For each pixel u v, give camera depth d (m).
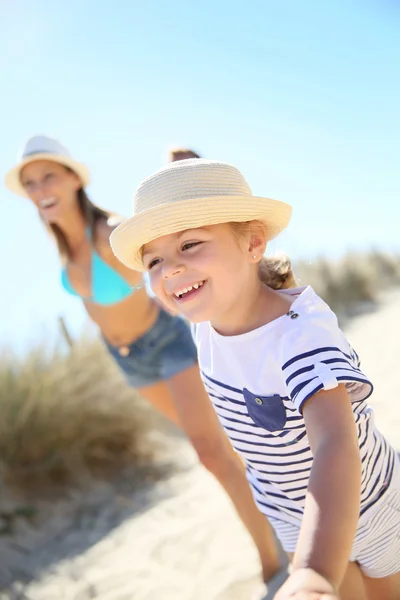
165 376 3.06
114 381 5.48
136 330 3.15
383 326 7.75
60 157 3.18
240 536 3.36
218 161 1.81
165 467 5.09
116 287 3.13
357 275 10.59
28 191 3.29
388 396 4.58
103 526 4.21
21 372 5.21
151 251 1.76
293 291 1.92
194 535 3.57
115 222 3.14
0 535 4.18
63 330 5.33
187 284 1.71
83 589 3.35
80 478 4.91
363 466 1.84
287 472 1.90
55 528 4.30
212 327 1.92
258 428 1.87
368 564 1.98
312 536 1.32
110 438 5.24
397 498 1.97
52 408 5.07
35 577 3.64
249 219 1.75
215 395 1.97
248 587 2.83
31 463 4.98
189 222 1.67
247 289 1.79
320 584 1.19
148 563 3.41
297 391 1.57
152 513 4.20
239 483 2.82
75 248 3.26
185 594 2.95
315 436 1.51
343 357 1.61
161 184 1.75
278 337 1.72
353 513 1.38
